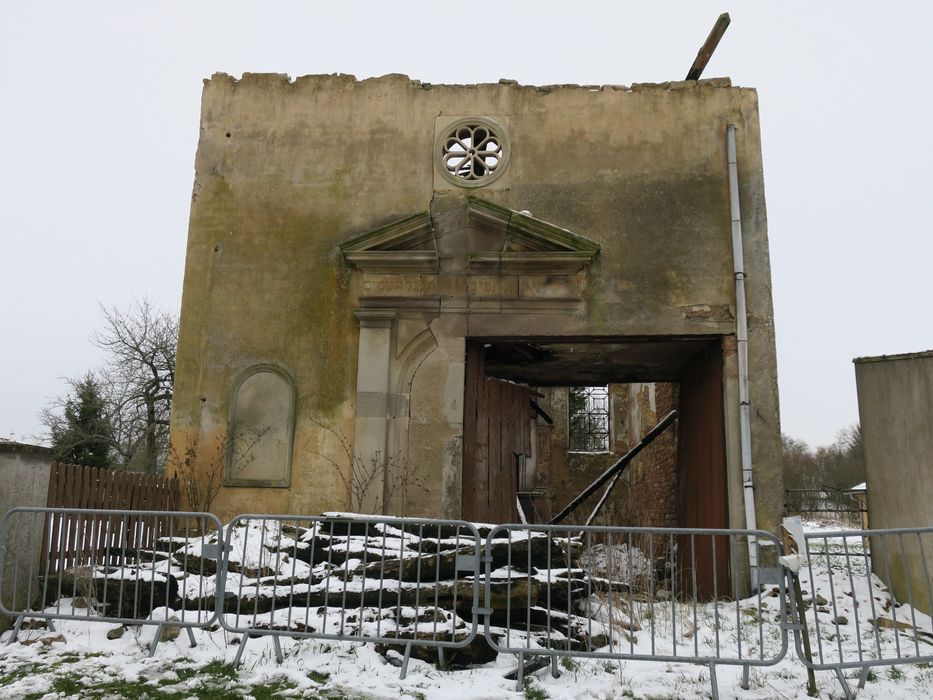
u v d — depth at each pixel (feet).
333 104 33.68
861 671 17.02
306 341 31.63
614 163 32.01
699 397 33.86
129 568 21.91
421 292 31.22
